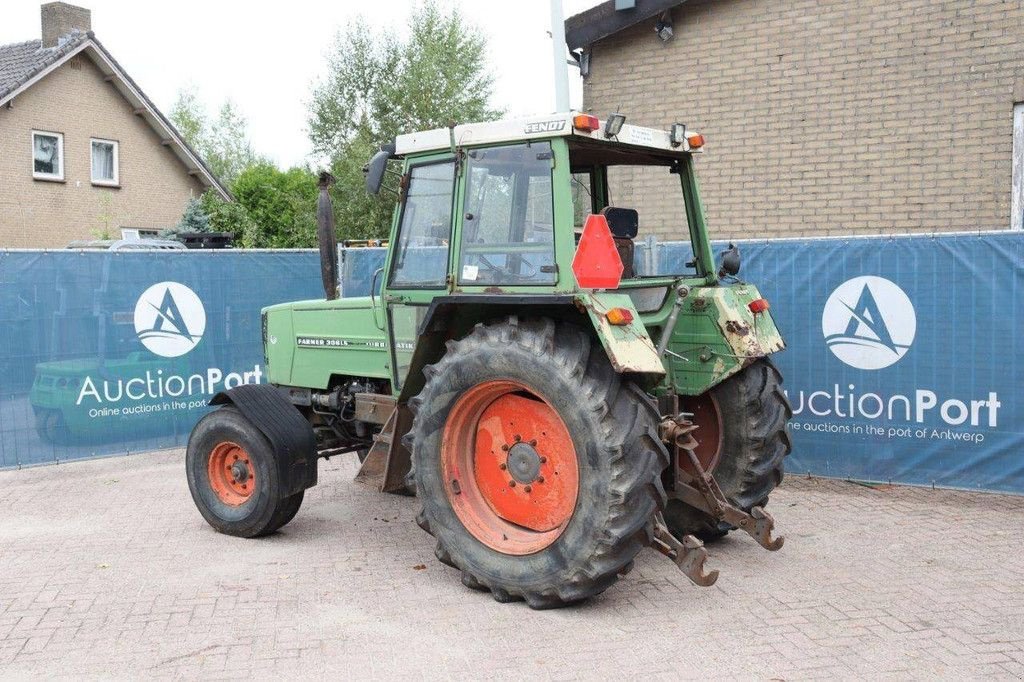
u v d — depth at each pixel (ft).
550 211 14.96
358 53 98.37
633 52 32.01
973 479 21.74
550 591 14.62
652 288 17.19
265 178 102.78
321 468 25.82
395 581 16.40
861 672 12.51
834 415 23.07
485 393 15.49
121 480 24.61
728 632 13.93
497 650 13.38
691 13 30.83
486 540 15.44
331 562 17.52
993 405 21.33
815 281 22.95
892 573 16.44
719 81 30.60
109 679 12.59
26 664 13.06
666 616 14.61
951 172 27.48
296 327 20.47
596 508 13.99
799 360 23.32
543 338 14.56
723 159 30.81
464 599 15.49
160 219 92.32
